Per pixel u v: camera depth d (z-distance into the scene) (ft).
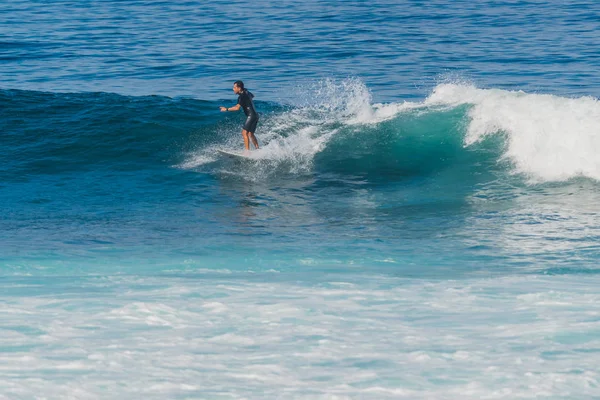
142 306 87.76
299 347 72.43
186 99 252.83
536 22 492.54
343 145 213.25
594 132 190.19
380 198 180.04
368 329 78.38
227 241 145.18
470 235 146.41
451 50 396.16
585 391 60.34
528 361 67.21
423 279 108.47
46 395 60.03
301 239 146.30
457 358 68.59
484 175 191.93
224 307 87.40
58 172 203.31
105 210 172.24
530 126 199.21
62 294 95.91
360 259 129.49
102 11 571.69
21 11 572.92
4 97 249.75
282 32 462.60
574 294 93.86
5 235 150.30
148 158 211.82
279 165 204.33
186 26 491.31
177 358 69.15
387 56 381.19
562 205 166.91
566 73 332.80
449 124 214.28
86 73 342.64
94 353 70.23
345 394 60.80
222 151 213.87
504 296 93.61
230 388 62.13
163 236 149.38
